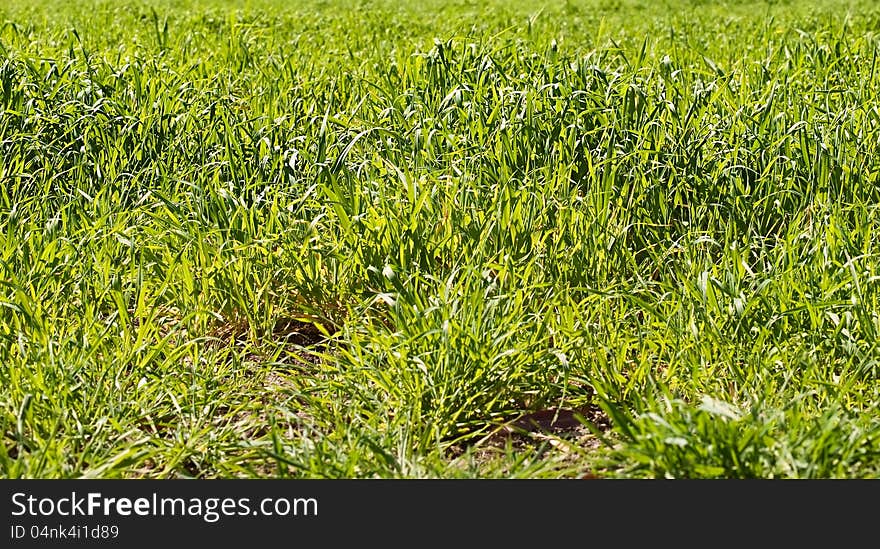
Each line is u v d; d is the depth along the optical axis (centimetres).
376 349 352
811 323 351
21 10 1270
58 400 317
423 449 315
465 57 597
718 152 482
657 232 446
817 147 459
